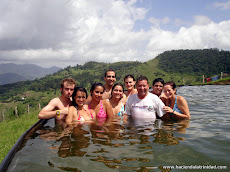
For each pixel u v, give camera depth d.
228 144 3.13
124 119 5.27
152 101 5.33
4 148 6.15
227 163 2.40
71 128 4.29
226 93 15.63
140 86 5.08
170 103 5.67
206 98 11.66
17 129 9.88
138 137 3.53
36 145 3.15
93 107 5.64
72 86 5.05
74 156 2.65
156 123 4.71
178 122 4.85
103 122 4.93
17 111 19.20
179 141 3.29
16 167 2.37
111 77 6.79
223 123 4.73
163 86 5.91
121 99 6.41
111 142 3.24
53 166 2.36
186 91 19.89
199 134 3.73
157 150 2.86
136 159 2.53
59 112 4.87
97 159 2.54
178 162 2.44
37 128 4.30
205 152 2.78
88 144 3.14
